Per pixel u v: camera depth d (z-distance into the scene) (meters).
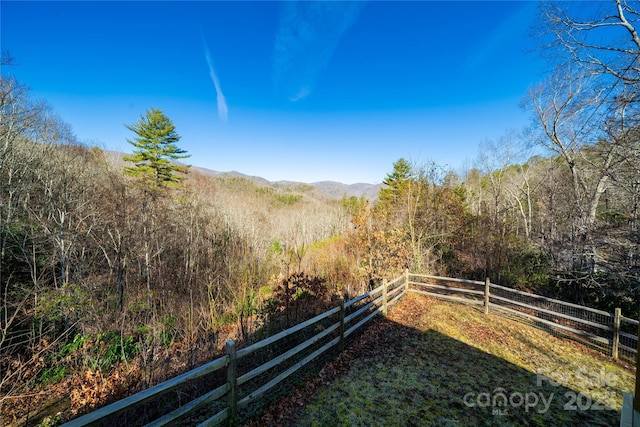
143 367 5.19
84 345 6.39
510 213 20.81
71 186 11.85
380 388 4.39
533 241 11.91
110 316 8.08
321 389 4.33
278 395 4.12
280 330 6.48
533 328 7.04
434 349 5.75
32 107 13.07
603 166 7.75
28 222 10.04
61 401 5.38
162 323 6.88
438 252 14.21
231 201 30.61
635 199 6.71
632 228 6.27
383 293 7.65
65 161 12.48
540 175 17.78
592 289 8.06
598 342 6.24
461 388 4.46
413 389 4.39
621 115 6.39
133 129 27.83
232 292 9.91
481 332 6.69
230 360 3.21
